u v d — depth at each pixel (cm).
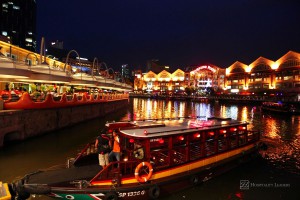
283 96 7350
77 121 2788
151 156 962
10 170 1243
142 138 904
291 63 7581
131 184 861
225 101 8775
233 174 1270
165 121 1298
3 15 10219
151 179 906
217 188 1094
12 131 1686
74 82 3500
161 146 977
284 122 3584
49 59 3878
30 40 11300
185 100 10938
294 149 1830
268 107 5169
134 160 906
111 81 4791
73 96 2655
